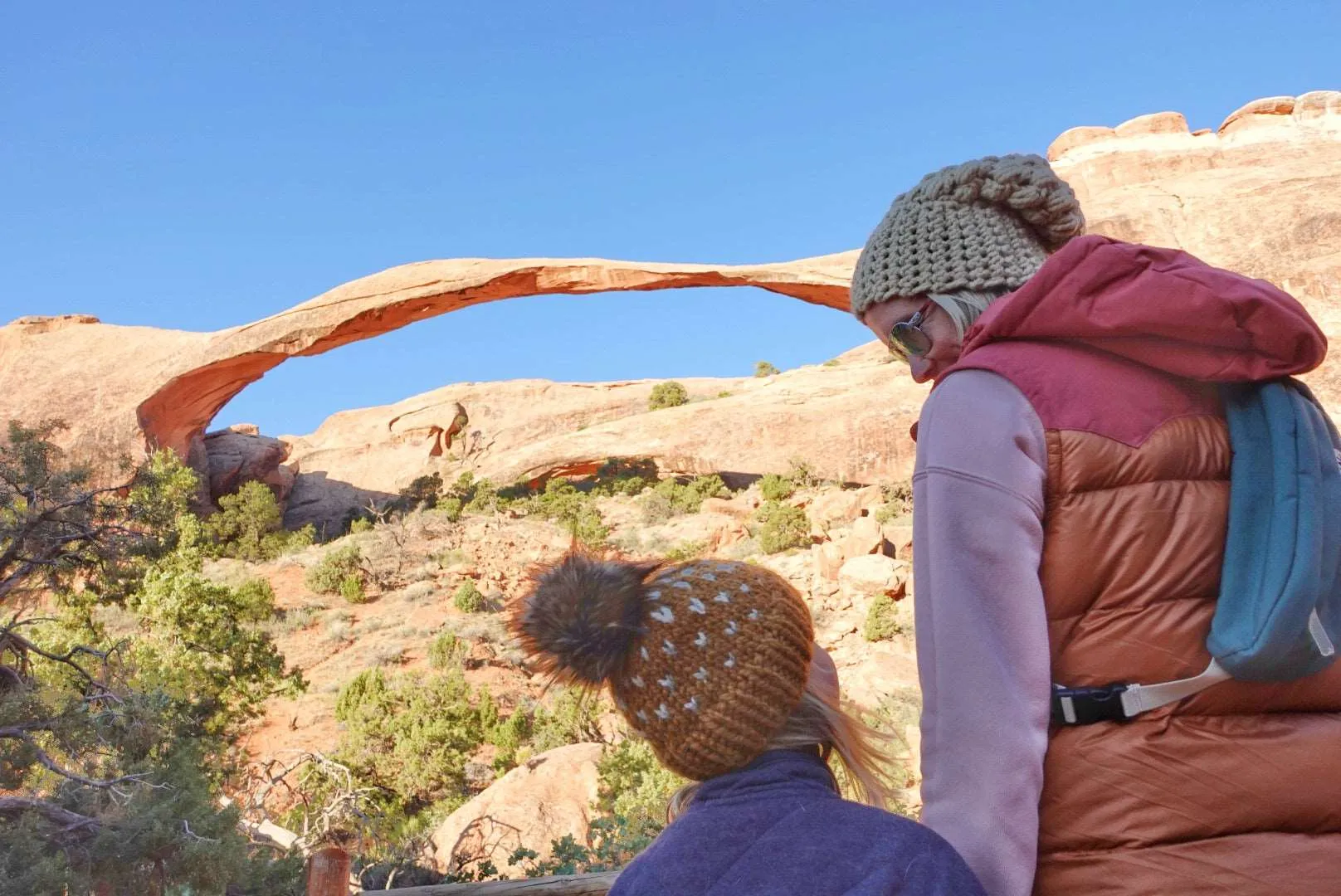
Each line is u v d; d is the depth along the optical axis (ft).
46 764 30.53
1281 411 3.22
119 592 41.06
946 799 3.15
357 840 52.47
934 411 3.58
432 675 97.86
